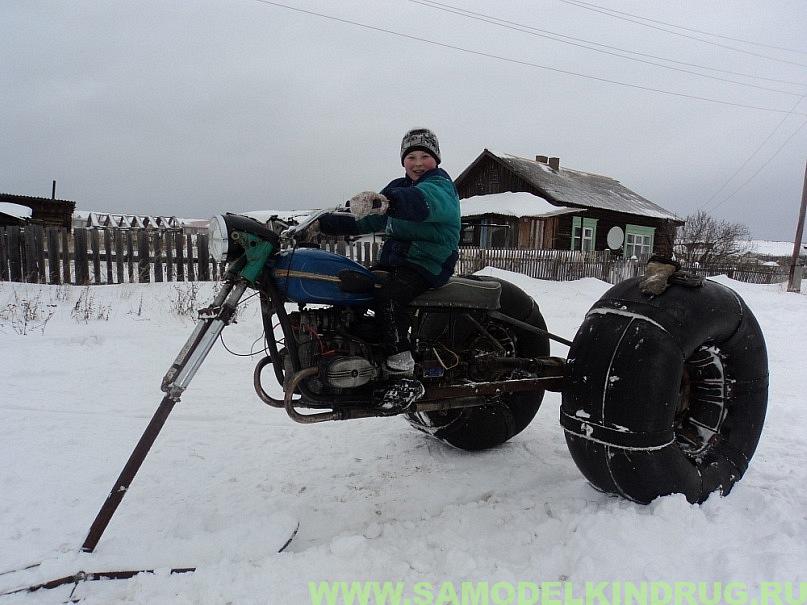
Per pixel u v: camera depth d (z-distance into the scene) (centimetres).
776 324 961
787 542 249
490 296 318
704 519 263
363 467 354
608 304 295
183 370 247
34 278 977
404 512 297
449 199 267
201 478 332
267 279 262
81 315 743
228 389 495
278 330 677
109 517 243
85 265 984
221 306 252
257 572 231
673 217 2911
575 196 2586
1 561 238
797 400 498
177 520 279
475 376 320
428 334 336
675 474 272
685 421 313
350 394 271
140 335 658
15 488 306
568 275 1802
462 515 287
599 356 279
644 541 246
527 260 1719
